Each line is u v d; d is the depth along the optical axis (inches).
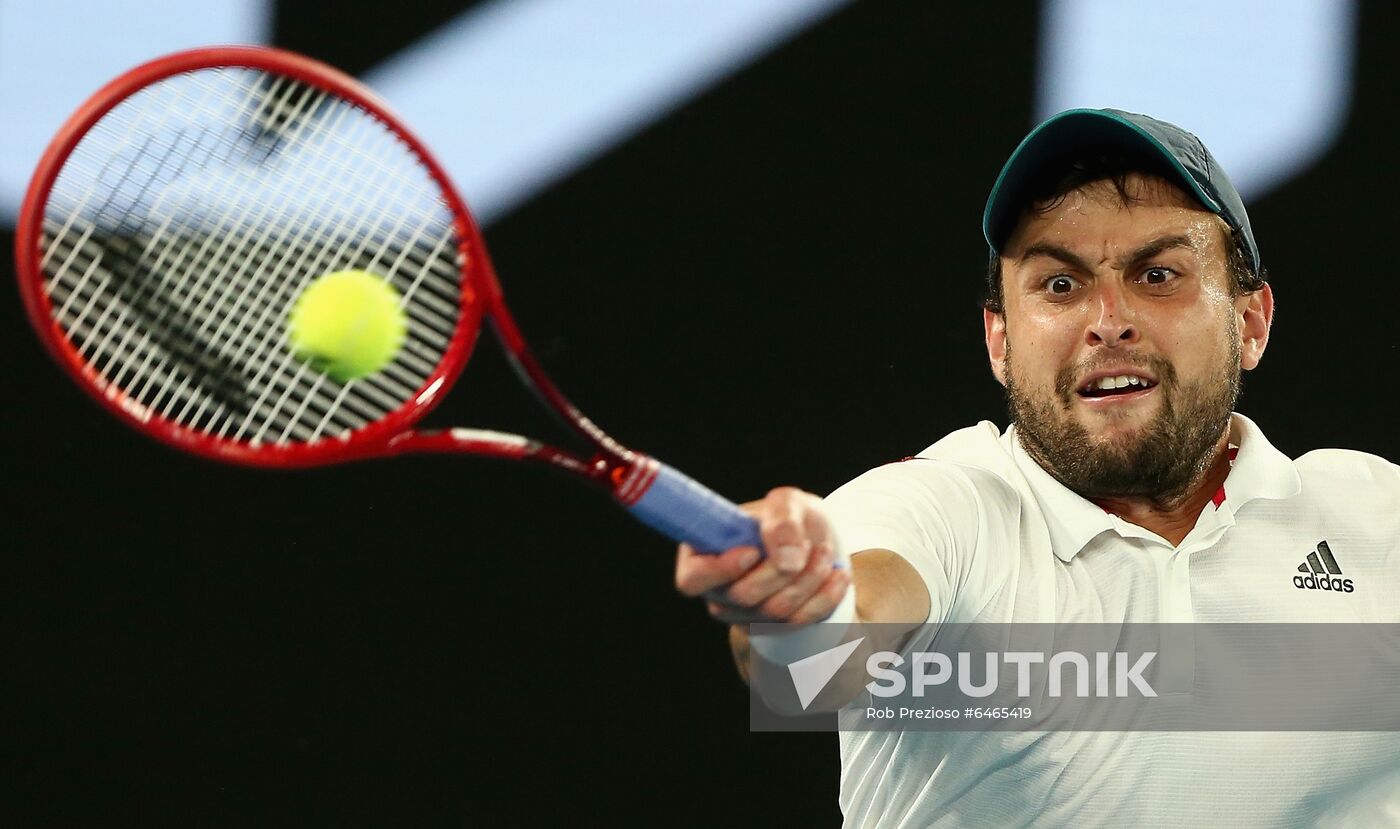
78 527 574.6
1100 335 296.0
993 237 316.5
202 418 419.8
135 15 608.1
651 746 562.9
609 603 574.2
